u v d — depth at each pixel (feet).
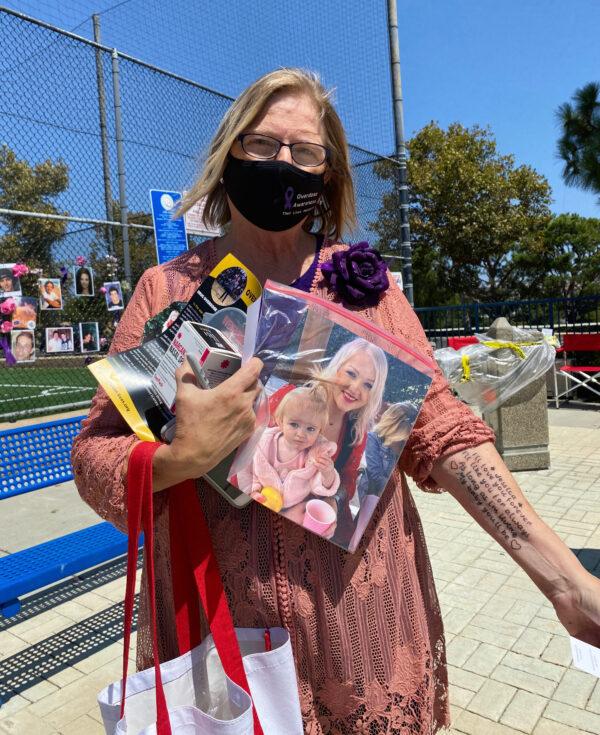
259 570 3.56
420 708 3.77
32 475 11.53
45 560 8.73
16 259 19.76
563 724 7.47
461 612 10.16
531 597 10.50
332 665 3.58
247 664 3.34
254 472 3.28
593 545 12.37
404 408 3.37
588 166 40.09
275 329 3.28
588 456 19.02
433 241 83.46
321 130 4.05
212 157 3.98
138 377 3.45
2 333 17.98
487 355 17.62
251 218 3.90
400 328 3.89
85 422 3.74
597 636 3.30
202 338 3.12
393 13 29.45
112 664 9.16
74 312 20.42
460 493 3.59
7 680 8.87
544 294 99.76
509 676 8.43
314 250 4.22
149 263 23.17
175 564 3.58
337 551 3.58
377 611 3.65
